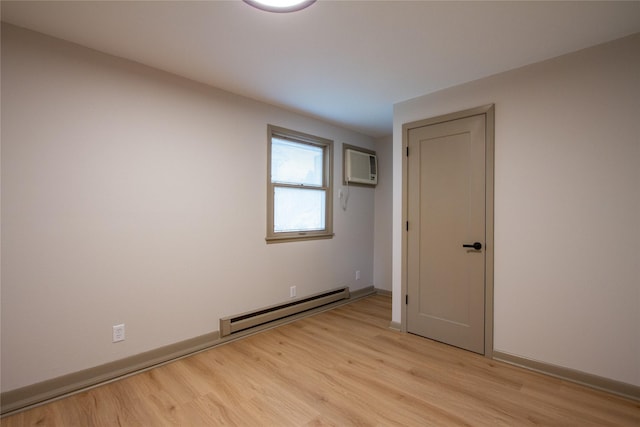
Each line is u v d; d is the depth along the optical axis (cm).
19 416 187
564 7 175
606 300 214
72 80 213
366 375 235
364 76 266
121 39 210
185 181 269
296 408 195
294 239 362
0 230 189
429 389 217
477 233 272
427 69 253
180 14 183
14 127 193
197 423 182
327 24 192
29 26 195
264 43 215
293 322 350
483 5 173
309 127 377
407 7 175
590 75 220
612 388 211
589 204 221
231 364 252
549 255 237
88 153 220
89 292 220
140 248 244
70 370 212
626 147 208
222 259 295
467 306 278
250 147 317
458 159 283
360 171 440
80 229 217
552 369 234
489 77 265
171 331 261
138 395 209
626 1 169
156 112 252
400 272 324
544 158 239
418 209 310
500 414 190
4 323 190
